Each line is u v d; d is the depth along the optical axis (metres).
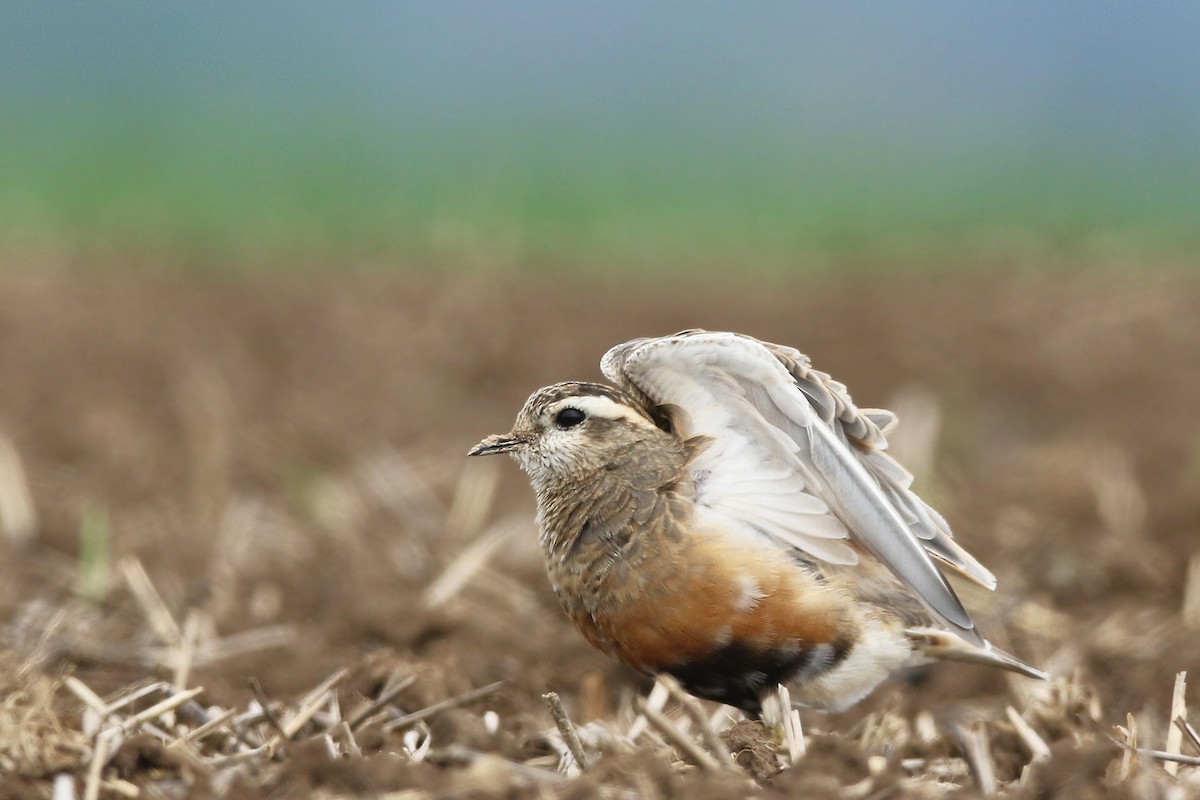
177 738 7.85
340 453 15.57
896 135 41.50
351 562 12.27
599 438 8.84
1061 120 45.44
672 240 27.78
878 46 62.09
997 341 19.98
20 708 7.59
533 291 22.81
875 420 9.31
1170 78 56.19
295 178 31.44
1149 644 10.73
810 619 8.44
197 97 40.50
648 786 7.10
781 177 34.44
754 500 8.56
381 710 8.70
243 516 13.25
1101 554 12.46
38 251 24.66
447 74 50.16
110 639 10.45
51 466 14.80
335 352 19.27
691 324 20.75
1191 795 7.23
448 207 29.59
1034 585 12.07
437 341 19.59
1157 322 20.70
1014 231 28.84
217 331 19.98
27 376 17.69
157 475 14.50
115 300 21.41
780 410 8.41
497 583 11.87
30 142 33.03
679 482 8.65
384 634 10.56
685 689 8.80
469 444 16.06
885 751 8.06
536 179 32.72
